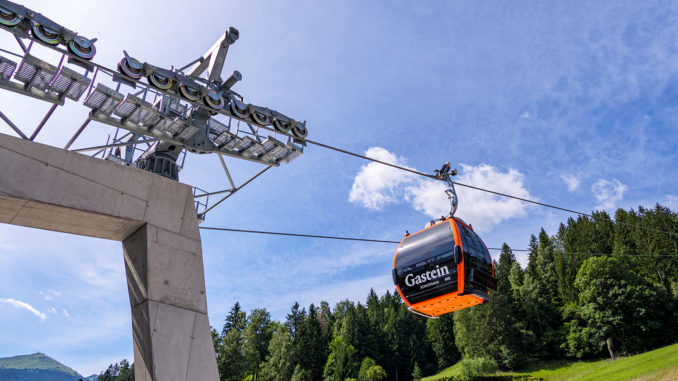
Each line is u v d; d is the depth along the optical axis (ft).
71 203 31.45
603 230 352.28
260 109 43.57
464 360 293.84
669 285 284.61
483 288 52.80
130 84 37.27
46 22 31.86
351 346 347.56
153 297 33.32
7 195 28.94
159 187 36.81
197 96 39.52
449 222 55.72
